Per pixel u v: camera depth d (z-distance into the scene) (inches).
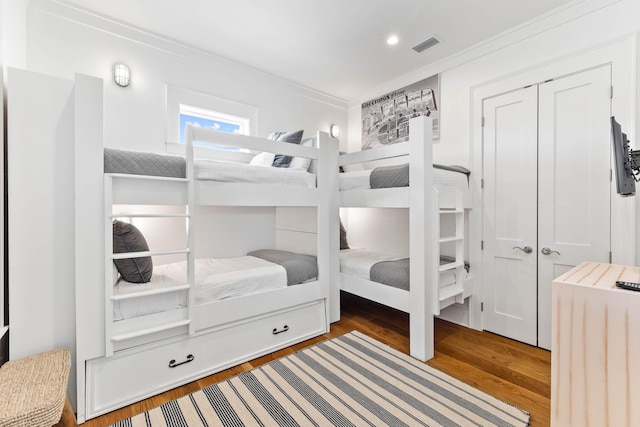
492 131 105.7
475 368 81.4
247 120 125.0
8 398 45.0
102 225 63.6
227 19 94.0
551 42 91.5
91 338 62.4
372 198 100.6
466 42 107.6
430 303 88.0
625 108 78.7
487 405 65.3
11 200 58.7
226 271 89.5
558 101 90.7
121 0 85.0
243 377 76.2
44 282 61.6
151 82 100.8
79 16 88.0
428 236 87.0
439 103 121.2
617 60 79.7
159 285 72.7
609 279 50.4
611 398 44.2
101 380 63.8
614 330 44.0
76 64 87.6
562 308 48.3
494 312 105.7
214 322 77.6
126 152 67.9
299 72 130.5
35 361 56.2
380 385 72.7
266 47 110.2
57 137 62.4
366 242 151.5
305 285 98.0
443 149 120.2
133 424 60.0
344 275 114.3
